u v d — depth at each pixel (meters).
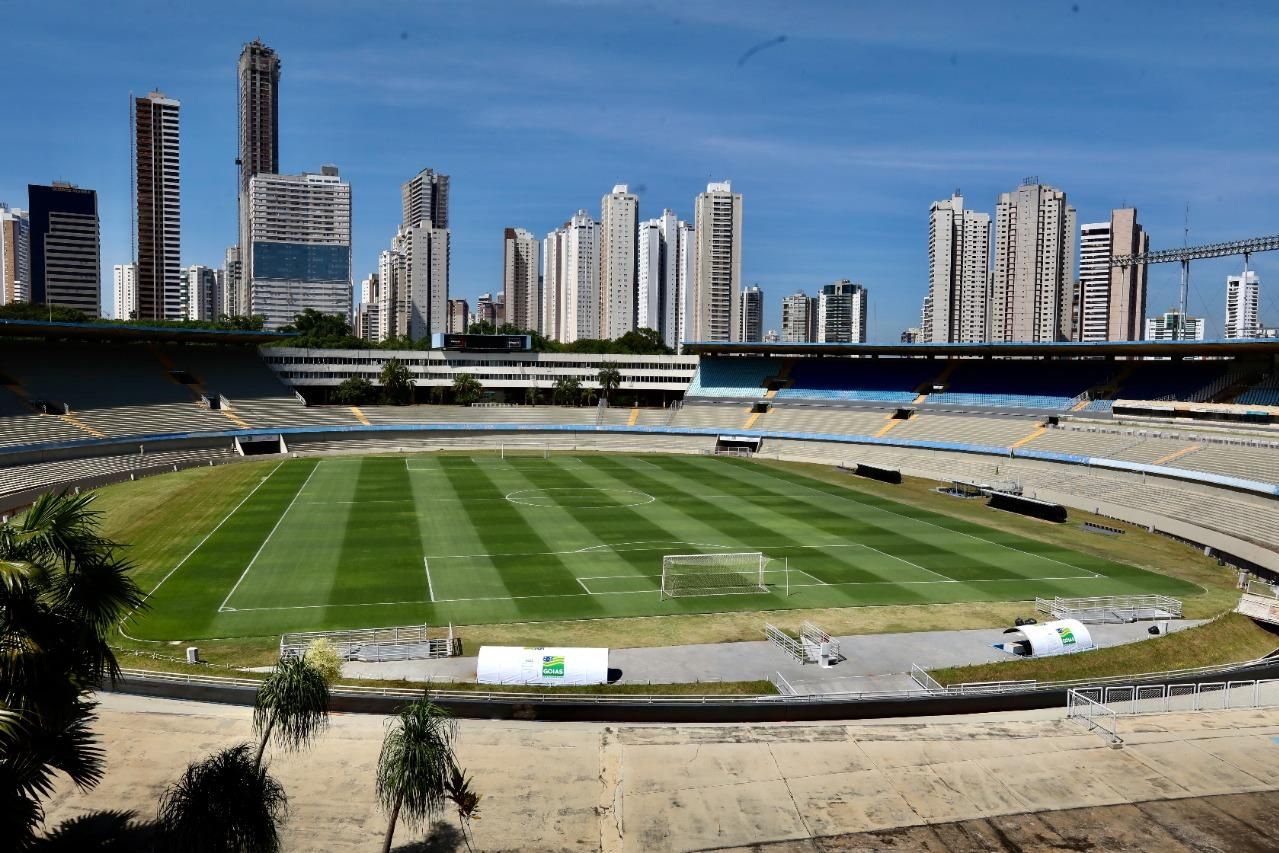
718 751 23.03
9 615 14.76
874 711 28.59
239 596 45.72
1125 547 61.75
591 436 118.88
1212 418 85.56
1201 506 68.06
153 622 41.50
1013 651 39.62
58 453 84.06
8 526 15.27
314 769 22.33
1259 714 26.09
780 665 37.75
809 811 19.92
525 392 144.12
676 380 138.88
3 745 14.17
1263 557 55.78
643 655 38.72
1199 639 39.66
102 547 16.48
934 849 18.38
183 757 22.61
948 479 91.38
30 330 95.75
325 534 60.06
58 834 18.64
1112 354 99.00
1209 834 18.97
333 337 166.25
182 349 118.62
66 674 15.52
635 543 59.41
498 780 21.75
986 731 24.52
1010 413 103.06
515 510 70.06
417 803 17.91
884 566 54.69
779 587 49.72
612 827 19.55
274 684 19.81
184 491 75.81
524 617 43.66
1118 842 18.64
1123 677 33.12
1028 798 20.55
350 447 108.44
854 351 113.94
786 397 123.25
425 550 56.22
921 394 113.81
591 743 24.09
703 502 76.00
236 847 16.64
